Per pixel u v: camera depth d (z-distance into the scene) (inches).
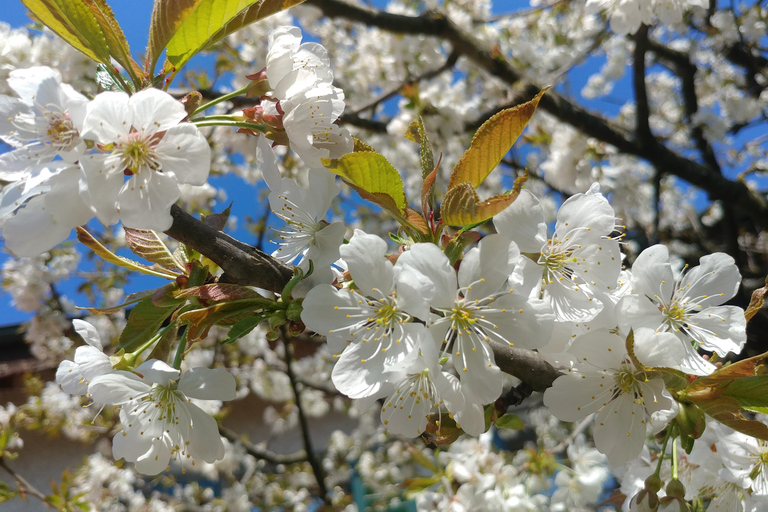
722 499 8.8
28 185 6.4
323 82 8.0
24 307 24.8
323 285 7.0
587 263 7.3
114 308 7.4
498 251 6.9
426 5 26.8
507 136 6.8
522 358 7.6
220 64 24.2
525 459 15.9
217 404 25.8
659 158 22.1
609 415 7.3
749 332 25.0
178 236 7.2
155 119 6.6
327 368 34.3
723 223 31.4
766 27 30.0
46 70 6.8
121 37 7.3
